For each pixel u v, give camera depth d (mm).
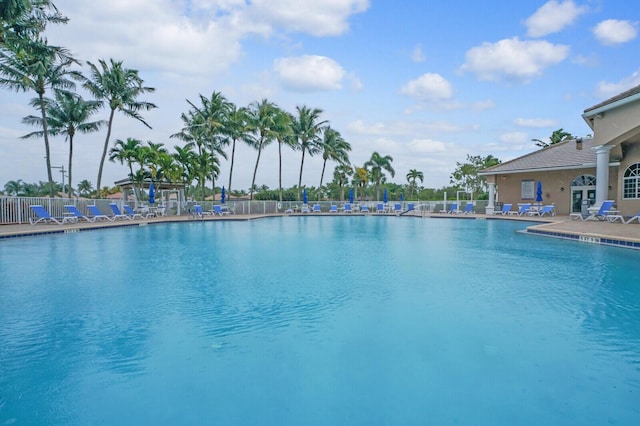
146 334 3893
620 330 3949
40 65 18750
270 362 3246
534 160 23922
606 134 14539
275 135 33312
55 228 14414
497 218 21781
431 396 2688
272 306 4832
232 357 3354
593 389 2773
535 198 23500
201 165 31859
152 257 8703
